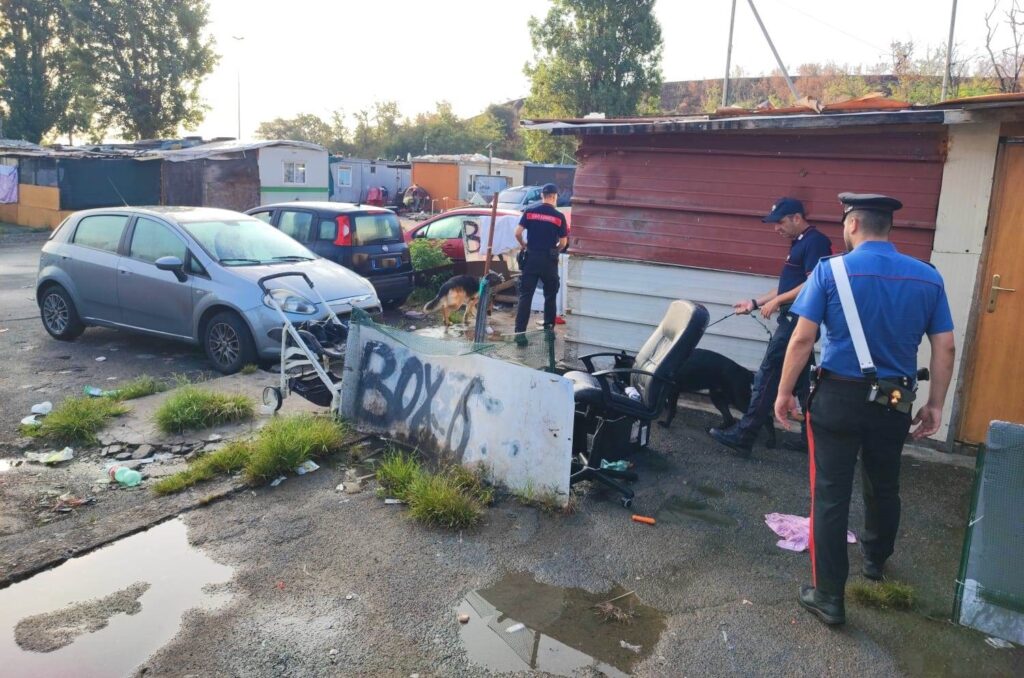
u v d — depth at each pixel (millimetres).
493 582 3812
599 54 35938
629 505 4676
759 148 6355
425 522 4367
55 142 38656
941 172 5621
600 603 3650
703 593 3762
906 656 3297
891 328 3322
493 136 58531
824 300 3432
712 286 6770
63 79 37688
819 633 3447
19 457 5359
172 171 22641
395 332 5445
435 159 34094
